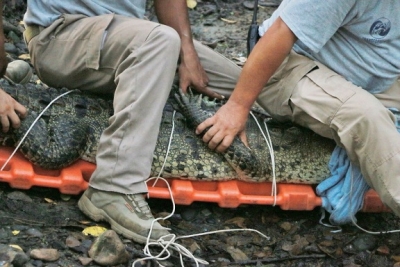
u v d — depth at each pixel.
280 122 3.63
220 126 3.40
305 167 3.54
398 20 3.38
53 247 3.12
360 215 3.59
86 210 3.27
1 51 3.29
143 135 3.24
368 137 3.27
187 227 3.38
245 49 4.68
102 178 3.23
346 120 3.30
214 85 3.66
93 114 3.45
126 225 3.20
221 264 3.22
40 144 3.29
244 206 3.53
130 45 3.31
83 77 3.45
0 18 3.27
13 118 3.26
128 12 3.50
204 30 4.83
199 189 3.48
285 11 3.32
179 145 3.46
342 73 3.44
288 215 3.53
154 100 3.26
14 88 3.39
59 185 3.31
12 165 3.30
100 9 3.43
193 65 3.58
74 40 3.39
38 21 3.44
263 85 3.39
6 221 3.19
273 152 3.53
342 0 3.27
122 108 3.25
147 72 3.26
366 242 3.43
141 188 3.24
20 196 3.30
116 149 3.22
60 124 3.37
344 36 3.41
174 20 3.61
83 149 3.38
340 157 3.51
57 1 3.43
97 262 3.07
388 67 3.43
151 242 3.17
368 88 3.48
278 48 3.32
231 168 3.48
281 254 3.33
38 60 3.46
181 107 3.51
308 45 3.31
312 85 3.40
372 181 3.32
